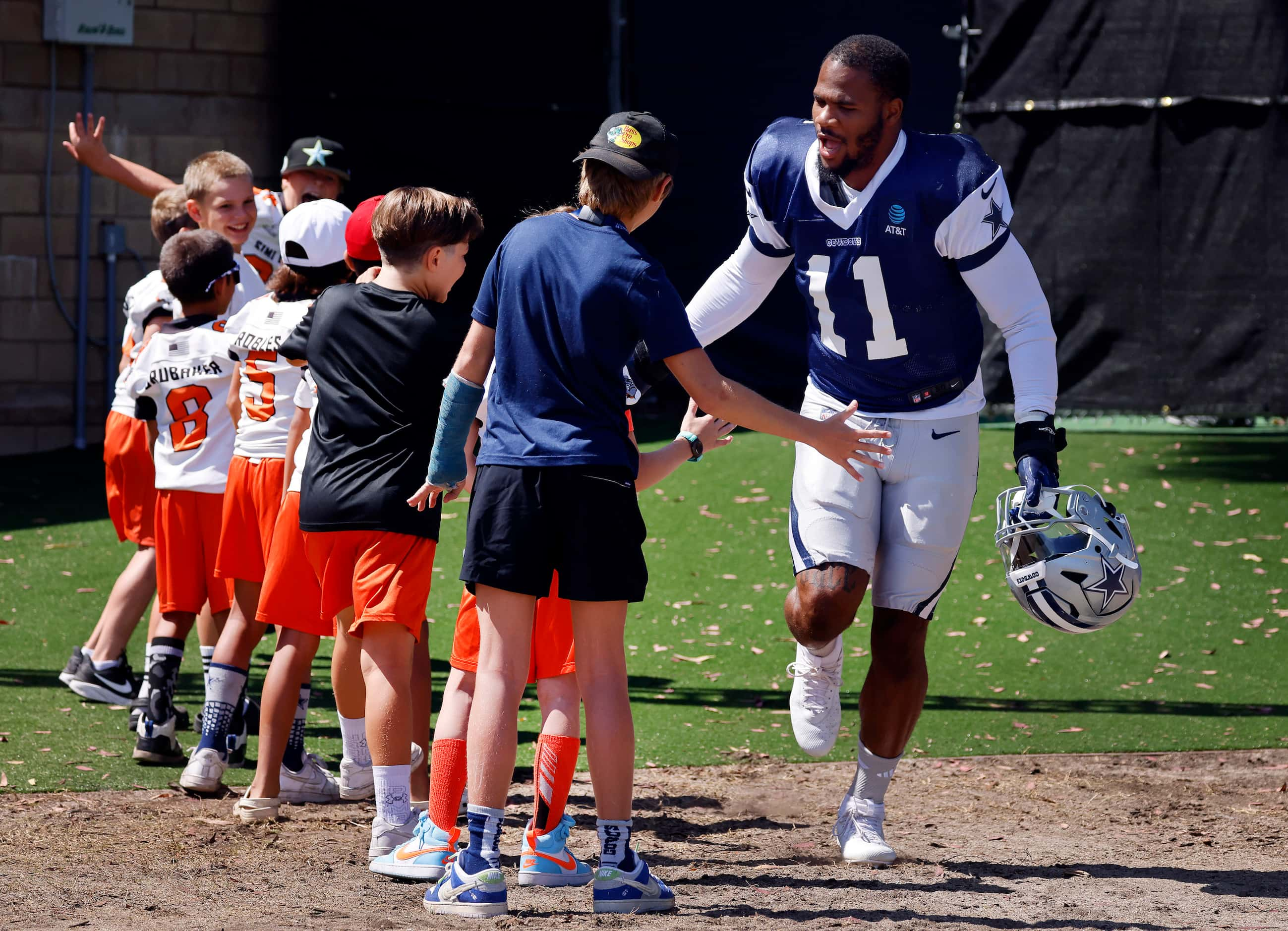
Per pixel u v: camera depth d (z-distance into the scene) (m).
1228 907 11.99
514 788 16.47
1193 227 39.62
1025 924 11.33
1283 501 33.91
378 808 13.02
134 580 19.89
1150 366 40.06
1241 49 38.94
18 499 34.16
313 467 13.38
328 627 14.64
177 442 16.92
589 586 11.15
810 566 13.61
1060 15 39.97
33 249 40.84
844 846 13.70
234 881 12.32
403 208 13.30
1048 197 40.38
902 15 44.84
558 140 44.25
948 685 22.69
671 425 41.81
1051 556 12.90
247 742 18.53
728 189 44.28
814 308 13.80
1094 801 16.50
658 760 18.28
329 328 13.44
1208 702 21.70
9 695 19.94
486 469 11.35
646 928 10.91
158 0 41.16
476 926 10.91
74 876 12.35
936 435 13.62
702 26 44.06
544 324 11.24
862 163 13.10
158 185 23.61
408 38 42.88
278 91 42.34
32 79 40.38
